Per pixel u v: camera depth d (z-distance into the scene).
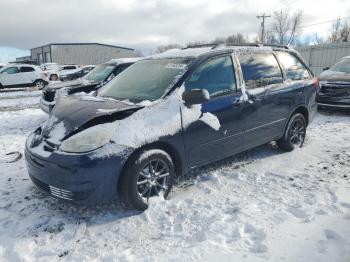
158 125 3.82
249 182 4.58
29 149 3.89
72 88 7.85
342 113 9.25
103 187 3.50
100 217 3.78
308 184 4.47
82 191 3.44
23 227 3.62
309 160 5.43
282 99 5.36
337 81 8.80
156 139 3.78
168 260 2.98
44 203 4.14
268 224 3.47
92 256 3.12
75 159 3.40
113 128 3.61
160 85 4.26
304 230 3.35
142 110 3.83
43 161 3.59
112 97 4.47
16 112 11.10
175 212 3.81
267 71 5.27
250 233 3.35
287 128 5.66
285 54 5.78
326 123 8.06
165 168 3.96
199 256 3.01
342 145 6.22
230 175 4.82
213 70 4.51
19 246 3.28
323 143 6.36
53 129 3.89
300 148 6.00
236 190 4.34
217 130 4.40
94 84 8.13
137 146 3.63
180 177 4.77
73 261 3.05
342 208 3.75
